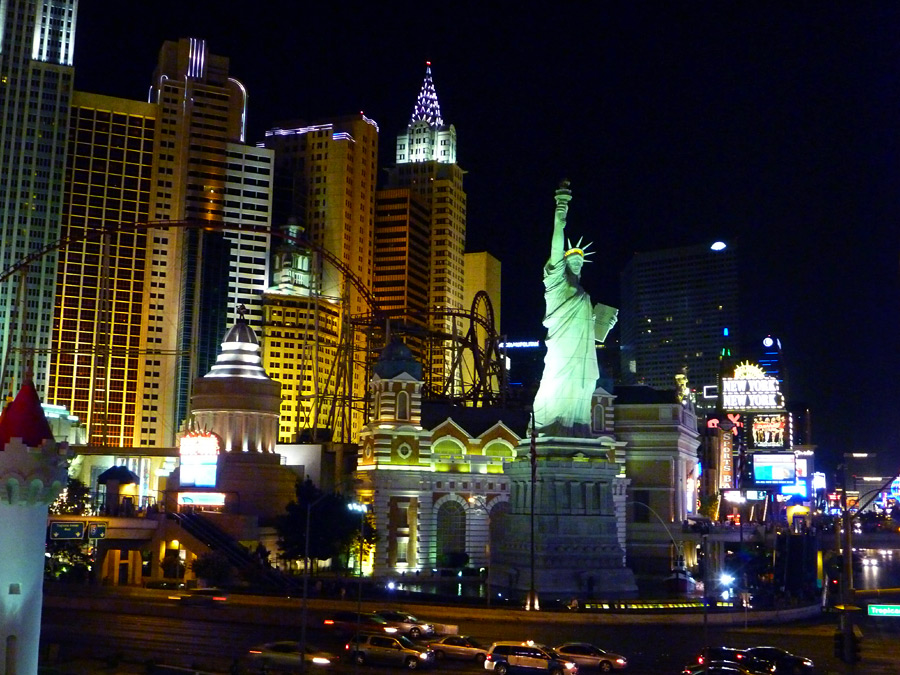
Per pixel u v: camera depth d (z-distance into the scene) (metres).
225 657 85.62
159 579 143.62
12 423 56.47
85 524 136.38
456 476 170.88
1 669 54.72
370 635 86.56
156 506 166.50
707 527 171.62
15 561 55.59
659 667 87.06
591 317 142.88
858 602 143.00
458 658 88.44
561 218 142.75
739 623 116.94
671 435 182.12
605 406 178.62
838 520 164.12
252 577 137.25
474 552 170.12
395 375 170.62
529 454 139.50
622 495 174.75
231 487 176.38
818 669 87.50
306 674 79.06
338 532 147.12
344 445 184.75
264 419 184.75
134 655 85.50
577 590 133.38
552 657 82.19
